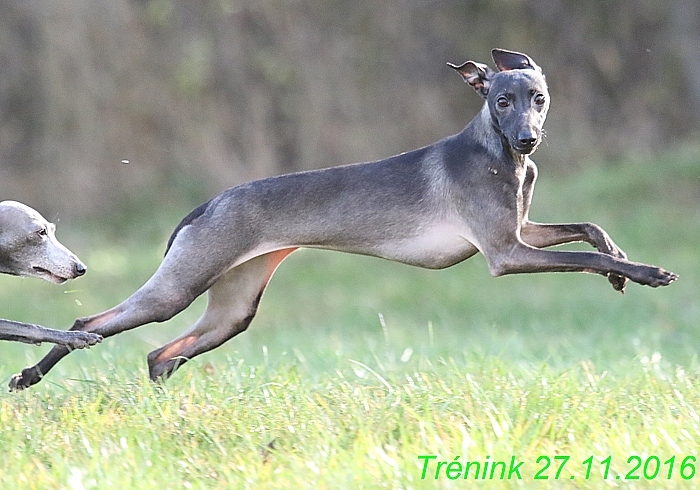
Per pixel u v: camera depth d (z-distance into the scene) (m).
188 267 8.64
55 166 27.98
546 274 20.05
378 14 32.81
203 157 29.50
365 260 22.20
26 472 6.71
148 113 29.31
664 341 12.80
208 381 8.73
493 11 33.69
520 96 8.41
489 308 17.77
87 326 8.62
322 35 31.95
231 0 31.05
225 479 6.68
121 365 9.82
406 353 10.30
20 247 8.36
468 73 8.89
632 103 33.62
